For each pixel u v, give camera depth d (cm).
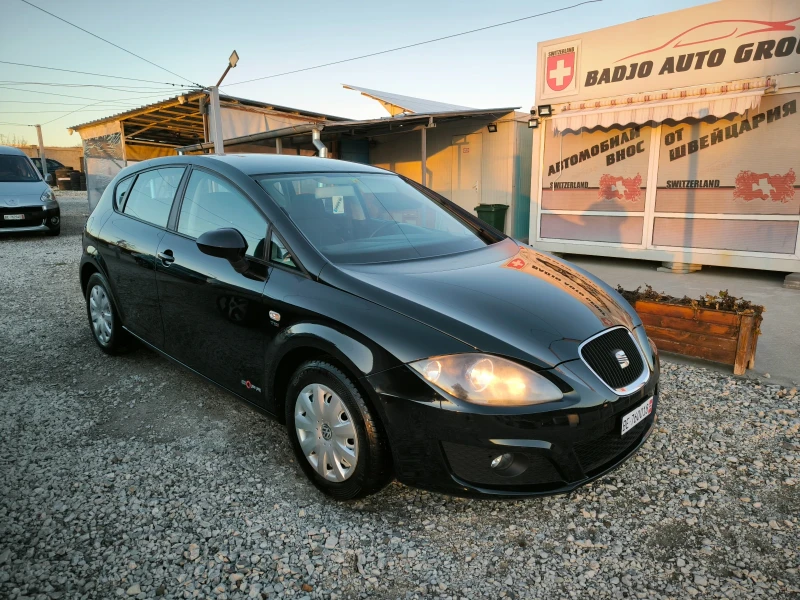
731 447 311
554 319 247
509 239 366
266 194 305
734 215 766
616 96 836
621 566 224
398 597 209
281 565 224
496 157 1192
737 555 229
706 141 777
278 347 271
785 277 719
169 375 419
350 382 242
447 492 229
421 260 294
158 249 355
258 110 1491
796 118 700
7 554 229
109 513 257
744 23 713
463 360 221
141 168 414
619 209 876
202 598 207
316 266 270
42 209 1172
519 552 232
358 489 248
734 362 409
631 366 254
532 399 219
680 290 684
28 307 620
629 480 282
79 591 210
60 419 350
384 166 1436
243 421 347
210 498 268
